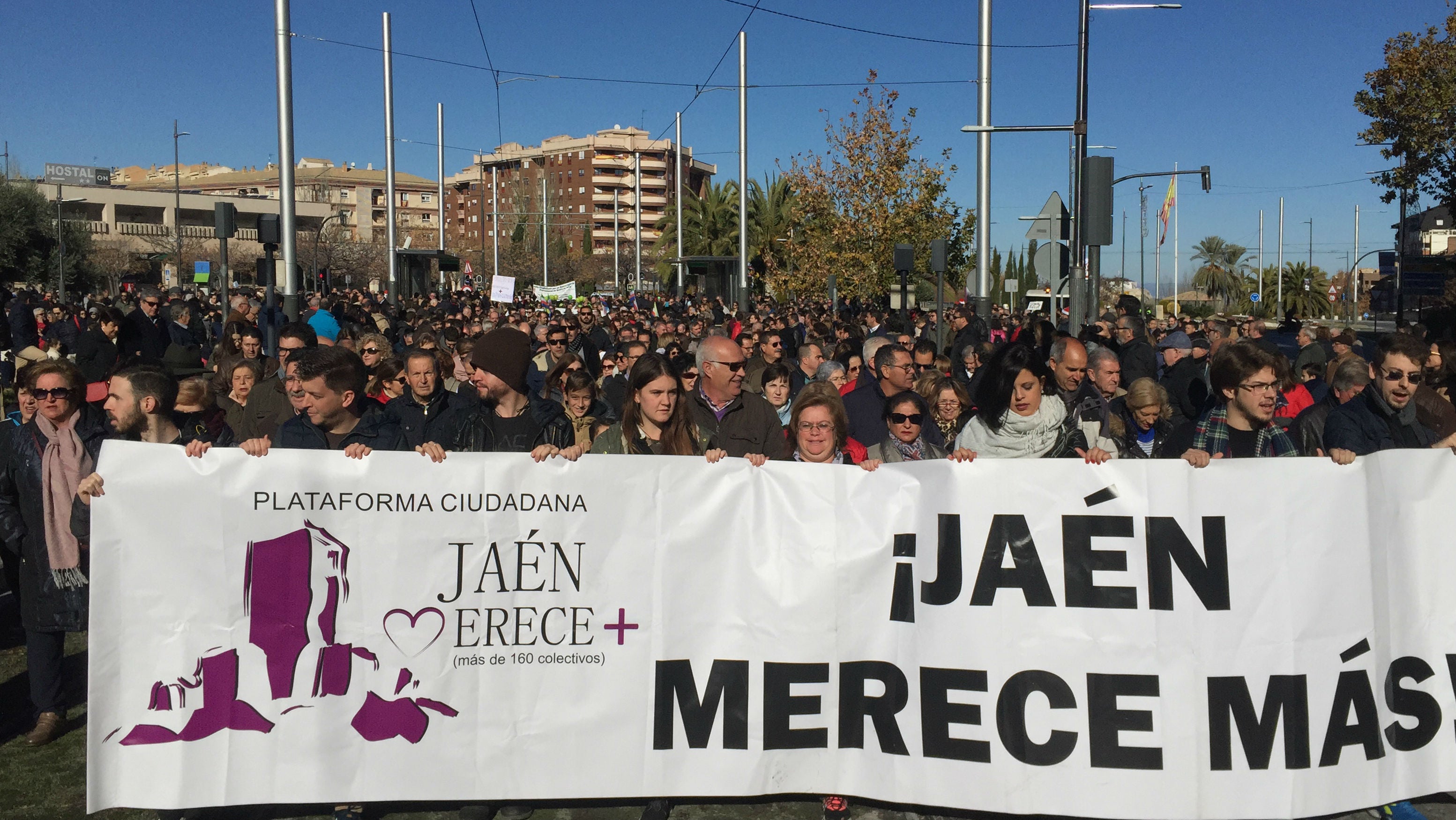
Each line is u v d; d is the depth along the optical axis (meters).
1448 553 4.30
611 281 103.00
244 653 4.18
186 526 4.17
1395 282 42.19
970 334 14.80
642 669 4.36
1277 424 6.38
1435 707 4.29
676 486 4.39
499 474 4.31
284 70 16.45
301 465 4.22
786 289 32.81
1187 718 4.23
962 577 4.32
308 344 7.37
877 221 29.17
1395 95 24.75
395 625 4.26
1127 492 4.28
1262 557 4.25
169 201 94.62
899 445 5.16
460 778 4.28
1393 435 4.92
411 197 148.25
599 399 7.16
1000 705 4.29
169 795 4.14
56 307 27.23
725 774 4.36
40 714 5.20
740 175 27.00
